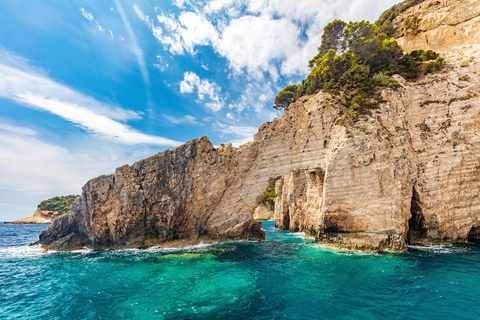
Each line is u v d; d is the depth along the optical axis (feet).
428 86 96.02
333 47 139.54
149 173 113.19
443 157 89.15
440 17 121.29
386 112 91.30
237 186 114.32
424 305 42.16
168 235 109.91
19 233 253.44
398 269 60.90
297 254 83.15
